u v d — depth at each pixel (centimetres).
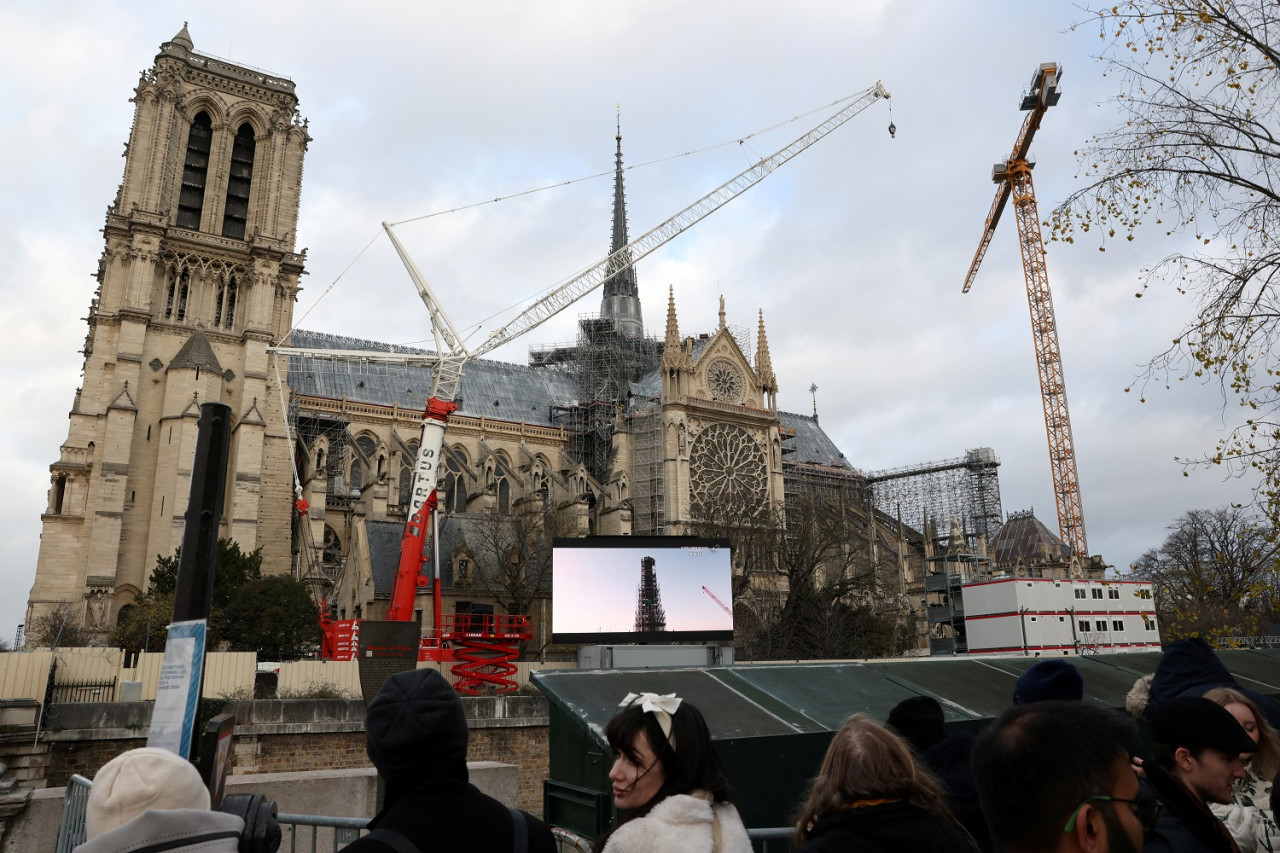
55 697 3834
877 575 9631
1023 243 15600
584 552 3038
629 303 16262
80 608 7844
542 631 7756
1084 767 371
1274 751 766
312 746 3975
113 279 8769
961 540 12000
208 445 872
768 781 1519
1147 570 10181
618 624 2992
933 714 815
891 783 532
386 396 11194
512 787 1694
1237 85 2050
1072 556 12538
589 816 1487
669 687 1706
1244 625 2912
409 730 479
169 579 7294
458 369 9788
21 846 1513
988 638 9100
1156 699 906
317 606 7144
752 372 11588
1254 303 2094
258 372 9056
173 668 813
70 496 8100
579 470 10525
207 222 9431
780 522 9588
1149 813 576
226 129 9712
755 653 8062
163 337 8862
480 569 7694
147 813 428
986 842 714
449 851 457
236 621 6669
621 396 12656
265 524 8906
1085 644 8775
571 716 1524
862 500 12438
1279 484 2133
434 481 6994
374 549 7788
